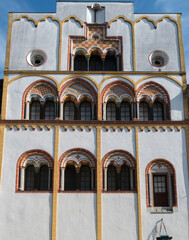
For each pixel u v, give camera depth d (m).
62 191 31.05
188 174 31.97
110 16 36.69
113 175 32.41
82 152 32.22
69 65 35.06
